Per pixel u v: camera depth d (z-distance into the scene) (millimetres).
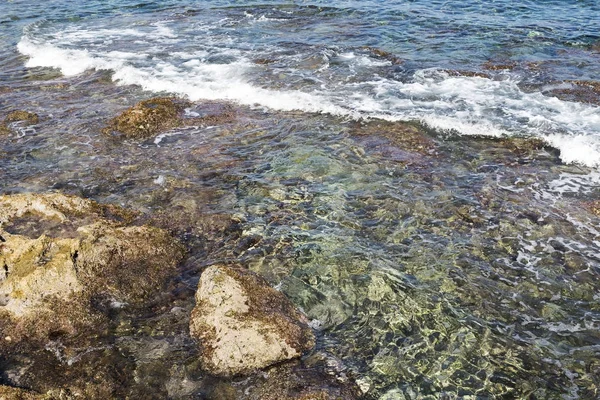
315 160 13250
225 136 14641
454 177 12477
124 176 12836
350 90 17125
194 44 21938
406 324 8578
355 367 7797
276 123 15266
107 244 9391
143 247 9688
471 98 16297
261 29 23484
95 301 8734
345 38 21703
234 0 28172
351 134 14484
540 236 10516
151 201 11820
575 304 8961
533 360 7945
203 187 12328
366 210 11367
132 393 7379
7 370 7633
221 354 7699
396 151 13586
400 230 10742
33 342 8078
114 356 7938
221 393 7367
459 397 7363
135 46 21953
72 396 7262
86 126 15352
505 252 10125
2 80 19016
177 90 17594
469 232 10664
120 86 18203
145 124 15141
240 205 11641
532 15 23312
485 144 13883
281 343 7812
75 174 12945
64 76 19266
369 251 10188
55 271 8641
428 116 15203
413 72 18234
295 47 20969
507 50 19719
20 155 13828
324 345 8180
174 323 8555
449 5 25203
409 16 23781
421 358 7969
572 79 17203
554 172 12617
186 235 10695
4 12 27594
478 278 9516
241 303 8250
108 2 29016
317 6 25984
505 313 8797
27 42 22656
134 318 8656
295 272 9703
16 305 8289
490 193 11844
